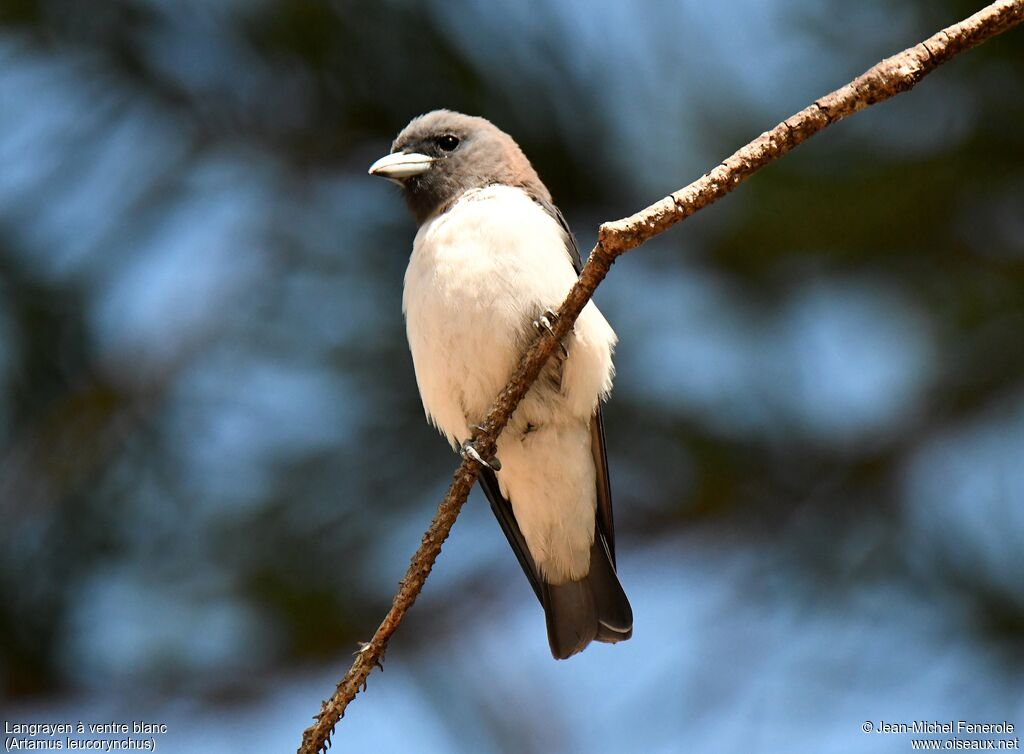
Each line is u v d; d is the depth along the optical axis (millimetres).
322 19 10398
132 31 10672
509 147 10367
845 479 10453
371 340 10516
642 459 10508
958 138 9922
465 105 10523
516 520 9945
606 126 10336
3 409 10461
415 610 11477
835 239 9898
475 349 9188
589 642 9719
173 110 11031
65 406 10469
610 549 9727
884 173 9789
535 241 9289
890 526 10352
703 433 10328
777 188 9898
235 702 10477
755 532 10648
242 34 10586
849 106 6484
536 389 9258
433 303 9289
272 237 10898
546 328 8852
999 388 10148
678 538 10766
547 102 10305
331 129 11000
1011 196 9906
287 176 11086
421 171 10352
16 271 10430
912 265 10133
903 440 10375
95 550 10320
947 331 10031
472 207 9508
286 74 10773
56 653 10297
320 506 10398
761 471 10461
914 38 9992
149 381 10602
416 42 10359
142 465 10438
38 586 10312
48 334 10469
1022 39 9578
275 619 10305
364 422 10555
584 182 10523
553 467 9555
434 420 9789
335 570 10367
